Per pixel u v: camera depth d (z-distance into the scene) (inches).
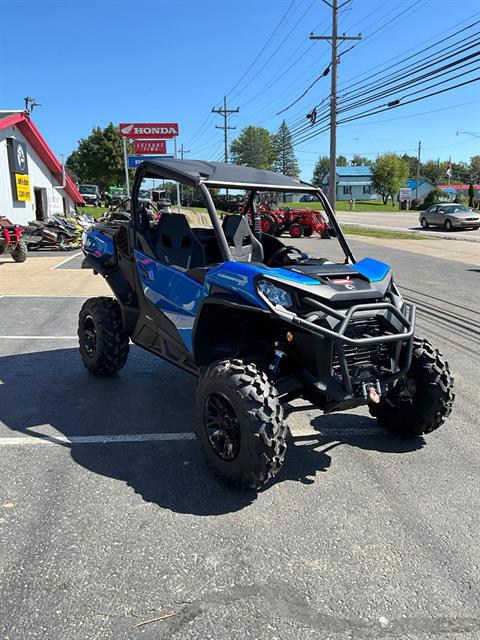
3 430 173.6
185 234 167.5
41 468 148.8
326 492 139.8
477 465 156.0
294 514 129.3
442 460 158.9
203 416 141.4
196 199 166.7
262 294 134.9
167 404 198.7
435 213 1278.3
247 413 127.6
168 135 1369.3
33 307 370.3
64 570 107.4
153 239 187.6
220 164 182.7
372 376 141.9
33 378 224.8
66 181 1058.1
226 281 144.9
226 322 158.9
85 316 224.8
